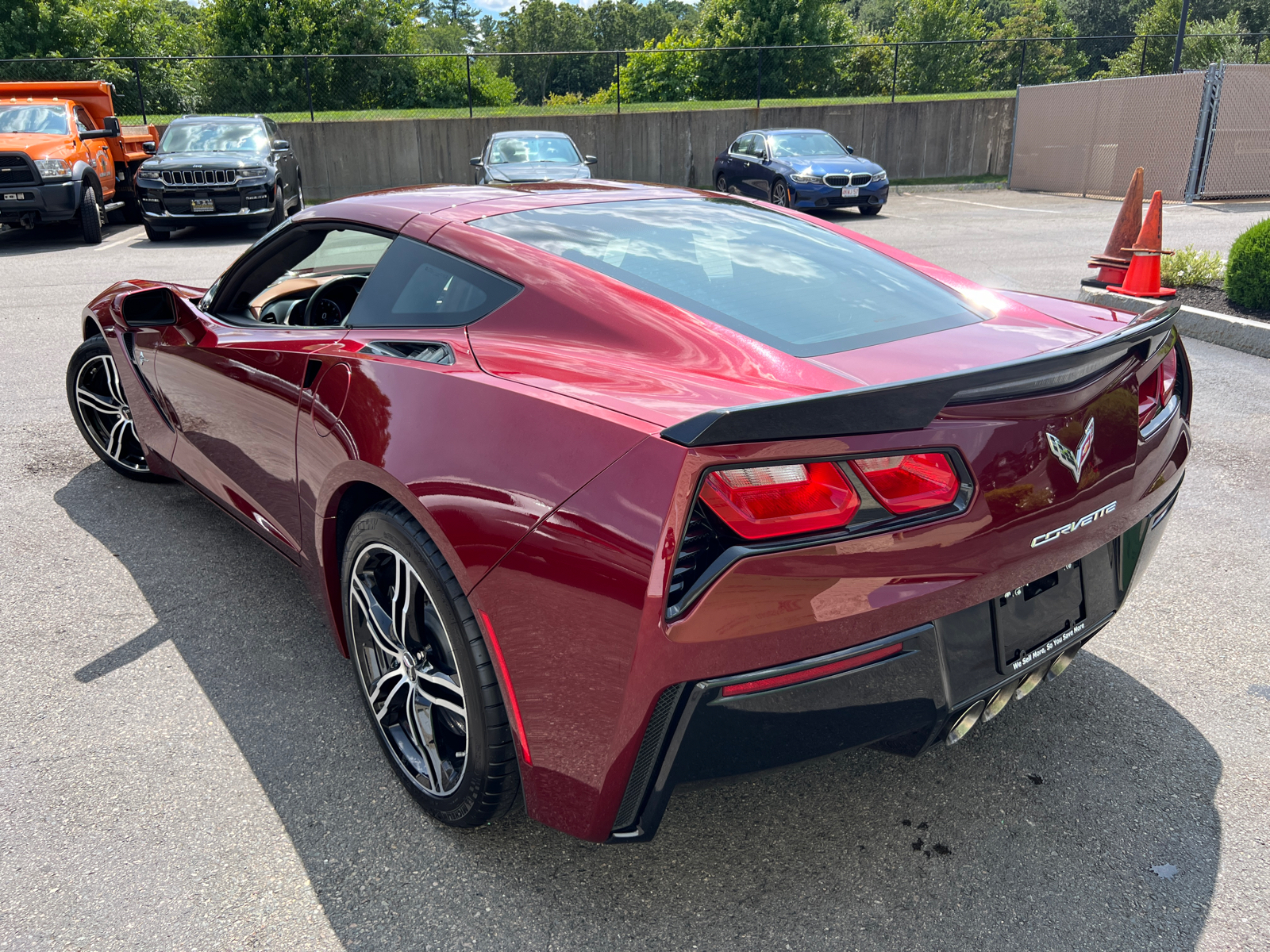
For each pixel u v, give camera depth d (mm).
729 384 1594
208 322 2824
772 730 1467
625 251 2096
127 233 13195
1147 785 2068
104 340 3570
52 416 4812
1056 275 8562
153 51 27547
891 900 1745
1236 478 3912
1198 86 14594
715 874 1818
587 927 1688
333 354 2127
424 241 2195
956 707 1626
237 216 11859
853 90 21969
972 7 35375
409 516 1805
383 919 1706
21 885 1779
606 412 1529
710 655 1391
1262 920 1678
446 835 1928
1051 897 1746
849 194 14078
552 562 1491
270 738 2250
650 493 1389
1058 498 1618
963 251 10180
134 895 1757
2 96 13289
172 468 3359
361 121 18234
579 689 1501
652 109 20375
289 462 2299
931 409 1369
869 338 1816
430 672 1844
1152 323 1719
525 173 12383
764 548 1370
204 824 1951
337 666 2578
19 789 2057
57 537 3402
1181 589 2994
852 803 2029
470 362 1837
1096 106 16594
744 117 19516
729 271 2062
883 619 1473
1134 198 7332
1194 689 2449
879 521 1433
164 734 2264
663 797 1510
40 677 2510
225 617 2838
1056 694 2434
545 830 1948
